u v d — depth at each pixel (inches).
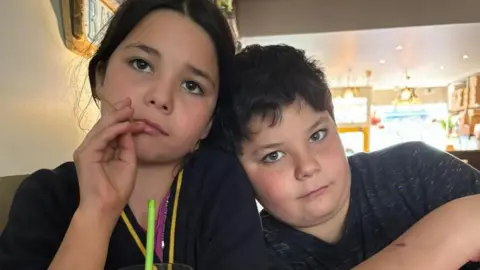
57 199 28.6
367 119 272.2
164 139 27.9
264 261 27.3
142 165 30.0
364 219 34.1
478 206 21.0
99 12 59.5
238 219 28.7
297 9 152.9
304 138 30.2
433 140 318.7
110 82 29.0
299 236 32.1
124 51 29.1
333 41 165.6
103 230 22.4
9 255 24.7
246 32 153.9
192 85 29.5
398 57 199.3
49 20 48.2
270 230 32.6
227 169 31.8
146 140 27.6
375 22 151.6
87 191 23.1
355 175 35.7
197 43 29.3
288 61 32.5
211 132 33.1
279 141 30.0
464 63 218.1
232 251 27.1
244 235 28.0
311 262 32.0
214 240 28.1
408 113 321.1
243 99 30.6
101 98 30.6
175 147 28.5
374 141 316.2
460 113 281.9
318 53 184.2
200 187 31.4
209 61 30.0
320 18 153.0
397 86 300.8
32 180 29.4
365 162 37.4
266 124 29.9
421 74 252.2
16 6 41.6
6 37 39.8
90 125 57.0
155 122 27.4
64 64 51.6
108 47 31.2
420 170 36.3
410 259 18.6
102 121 25.1
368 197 34.7
